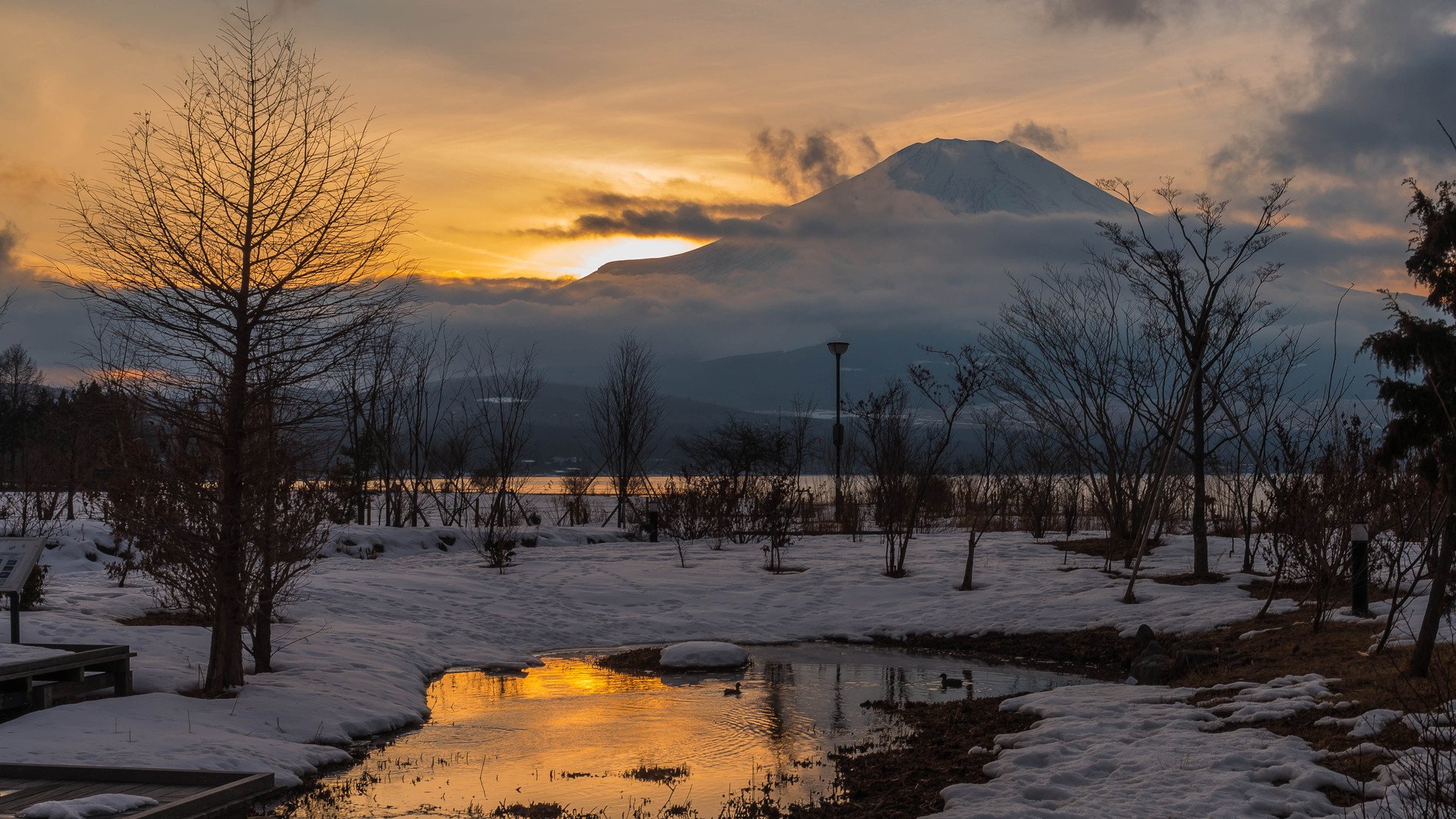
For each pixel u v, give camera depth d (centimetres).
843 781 929
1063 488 3194
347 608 1750
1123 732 963
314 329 1133
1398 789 664
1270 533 1981
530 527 2980
